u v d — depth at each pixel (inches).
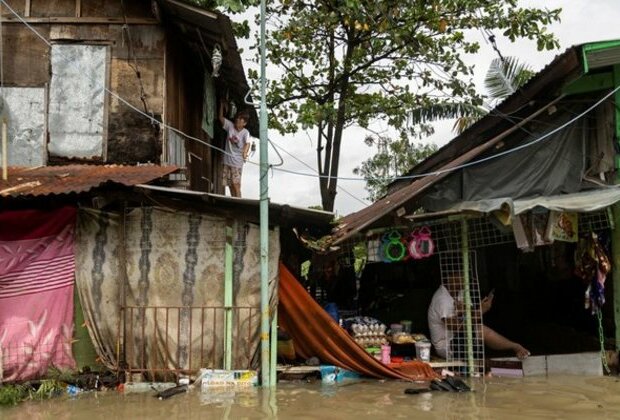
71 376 299.0
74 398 277.6
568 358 343.9
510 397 276.5
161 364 307.0
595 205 306.8
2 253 303.1
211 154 559.8
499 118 427.8
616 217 346.0
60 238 310.3
